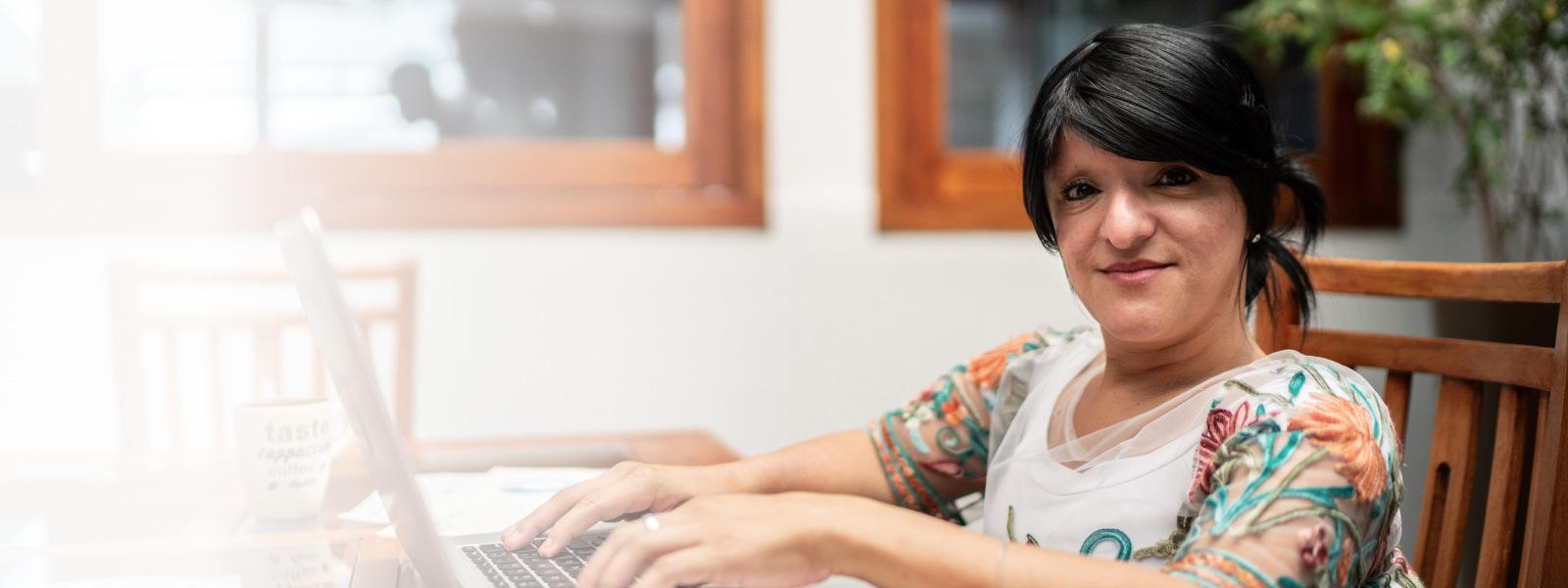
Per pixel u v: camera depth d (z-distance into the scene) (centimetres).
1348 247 262
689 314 247
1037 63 260
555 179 246
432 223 236
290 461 98
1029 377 104
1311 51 248
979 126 259
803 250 250
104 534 93
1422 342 107
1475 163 233
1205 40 81
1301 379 75
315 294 71
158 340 226
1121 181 80
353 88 239
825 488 104
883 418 110
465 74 244
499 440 145
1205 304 81
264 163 235
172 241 226
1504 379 98
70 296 222
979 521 123
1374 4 238
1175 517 78
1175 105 77
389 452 68
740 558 66
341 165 238
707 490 95
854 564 67
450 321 238
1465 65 226
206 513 101
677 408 247
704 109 250
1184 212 79
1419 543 106
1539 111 217
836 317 252
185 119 233
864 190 253
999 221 255
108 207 223
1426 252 266
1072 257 84
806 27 250
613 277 244
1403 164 265
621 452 134
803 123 250
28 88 226
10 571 81
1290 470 68
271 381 168
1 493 108
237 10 234
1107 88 79
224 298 228
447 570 70
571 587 75
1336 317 231
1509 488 96
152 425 226
